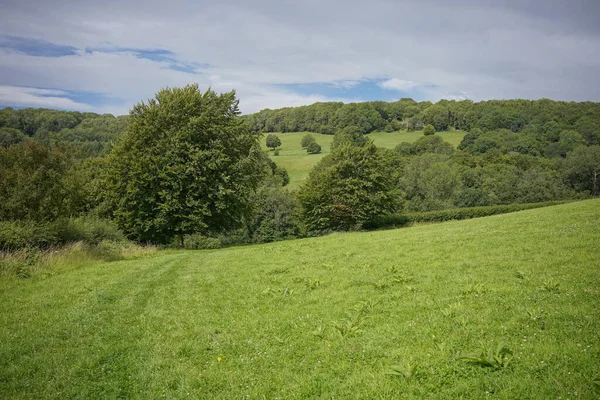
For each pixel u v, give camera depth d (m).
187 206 35.47
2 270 17.47
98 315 11.28
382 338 8.07
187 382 7.28
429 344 7.53
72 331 10.11
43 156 23.77
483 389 5.96
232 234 82.19
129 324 10.52
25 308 12.22
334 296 11.26
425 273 12.51
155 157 34.06
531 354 6.58
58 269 19.22
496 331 7.67
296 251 19.92
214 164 34.91
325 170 56.09
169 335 9.56
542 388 5.70
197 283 14.61
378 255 16.45
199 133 36.22
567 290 9.30
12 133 71.62
